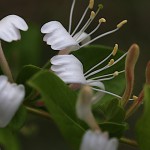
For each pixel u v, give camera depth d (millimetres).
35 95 218
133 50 210
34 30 320
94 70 246
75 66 208
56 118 185
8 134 194
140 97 221
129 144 212
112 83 244
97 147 175
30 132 322
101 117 230
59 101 190
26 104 219
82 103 177
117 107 217
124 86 244
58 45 216
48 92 186
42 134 457
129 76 215
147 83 214
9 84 190
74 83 213
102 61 232
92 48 246
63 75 206
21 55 313
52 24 220
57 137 459
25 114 199
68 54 223
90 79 228
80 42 252
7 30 209
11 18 214
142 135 193
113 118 217
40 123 456
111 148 175
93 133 176
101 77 241
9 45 309
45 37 218
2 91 188
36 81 181
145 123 190
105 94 239
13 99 188
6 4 488
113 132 207
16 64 310
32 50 315
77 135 189
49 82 186
